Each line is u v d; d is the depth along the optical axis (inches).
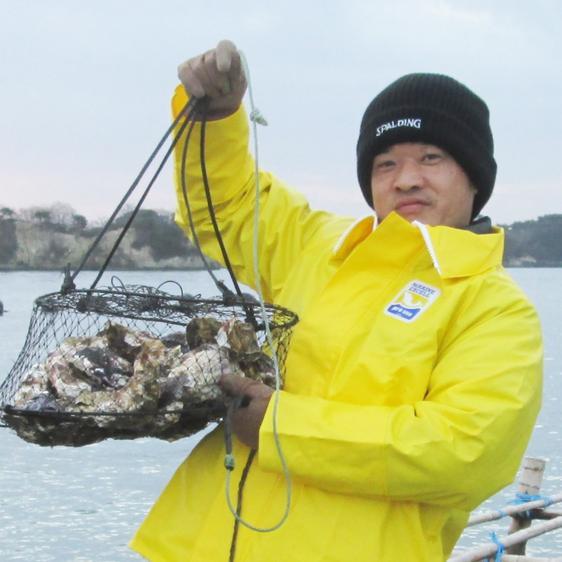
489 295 107.2
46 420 100.3
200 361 102.2
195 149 124.7
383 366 105.4
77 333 111.2
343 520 104.0
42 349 109.7
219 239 113.7
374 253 111.8
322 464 99.7
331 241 123.3
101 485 592.7
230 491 110.9
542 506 273.7
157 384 100.6
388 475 98.4
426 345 105.1
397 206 115.0
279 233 127.2
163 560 113.5
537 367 104.0
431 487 99.3
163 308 111.0
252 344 108.2
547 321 2433.6
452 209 115.0
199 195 128.0
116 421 99.8
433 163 114.0
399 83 115.7
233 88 116.6
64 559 462.9
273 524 106.7
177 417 101.2
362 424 99.3
